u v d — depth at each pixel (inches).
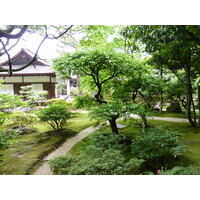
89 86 241.6
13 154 167.8
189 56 226.8
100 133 165.5
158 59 239.1
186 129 237.1
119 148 152.3
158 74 357.7
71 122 311.6
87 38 236.8
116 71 189.8
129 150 165.8
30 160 151.7
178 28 108.2
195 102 492.7
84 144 192.7
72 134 237.9
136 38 149.7
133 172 108.3
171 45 149.2
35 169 136.6
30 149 180.9
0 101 318.3
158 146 126.3
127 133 226.2
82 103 205.3
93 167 101.7
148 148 125.3
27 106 392.8
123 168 101.5
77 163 114.3
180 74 344.5
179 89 343.6
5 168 136.3
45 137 226.1
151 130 163.0
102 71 210.2
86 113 378.9
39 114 242.1
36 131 261.1
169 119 312.2
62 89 820.6
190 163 130.7
